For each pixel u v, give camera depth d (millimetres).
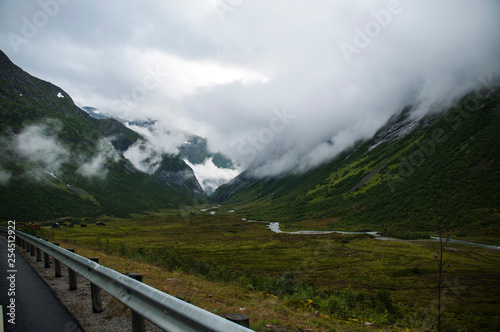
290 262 81562
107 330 5676
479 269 75062
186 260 33344
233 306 10359
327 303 15289
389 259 87938
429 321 18938
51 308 7176
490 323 38281
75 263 8781
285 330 8258
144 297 4613
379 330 10977
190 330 3379
